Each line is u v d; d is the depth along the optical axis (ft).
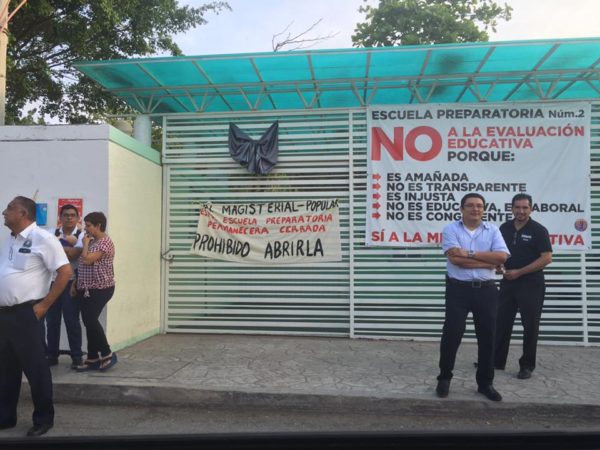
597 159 25.27
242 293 26.84
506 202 25.38
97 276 18.78
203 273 27.12
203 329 27.02
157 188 27.12
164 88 26.68
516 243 19.31
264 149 26.50
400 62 23.76
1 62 23.71
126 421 15.97
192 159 27.35
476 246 16.72
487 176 25.55
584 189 25.03
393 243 25.80
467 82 26.00
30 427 14.98
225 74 25.14
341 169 26.45
